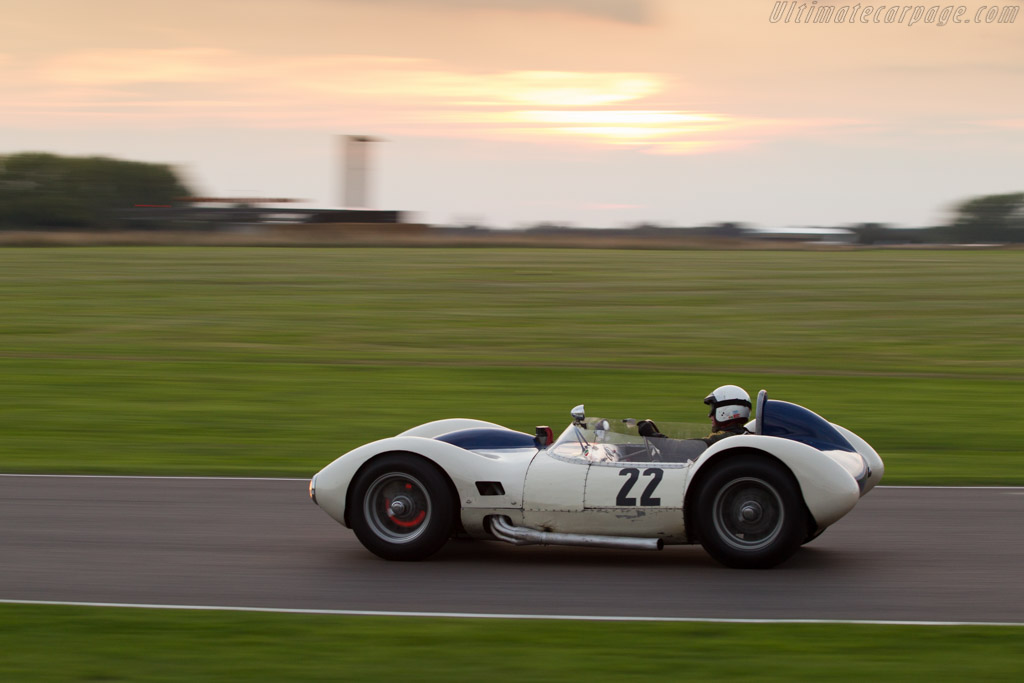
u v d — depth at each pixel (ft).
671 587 40.29
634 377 121.49
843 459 44.68
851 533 51.11
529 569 43.32
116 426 90.58
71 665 31.68
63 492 61.72
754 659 31.89
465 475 43.83
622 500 42.63
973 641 33.55
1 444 81.56
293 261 324.19
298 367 129.08
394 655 32.37
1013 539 49.78
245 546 48.08
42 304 204.95
